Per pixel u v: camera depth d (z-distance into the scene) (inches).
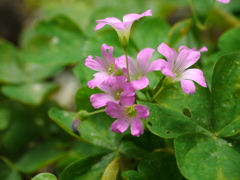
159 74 8.4
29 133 10.3
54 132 10.4
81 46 10.9
